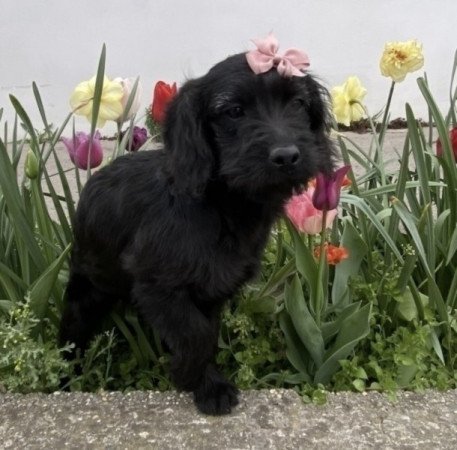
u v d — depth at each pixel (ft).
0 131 6.42
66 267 3.33
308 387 2.91
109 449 2.56
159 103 3.12
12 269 3.21
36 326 3.04
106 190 2.91
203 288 2.75
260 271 3.12
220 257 2.72
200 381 2.80
